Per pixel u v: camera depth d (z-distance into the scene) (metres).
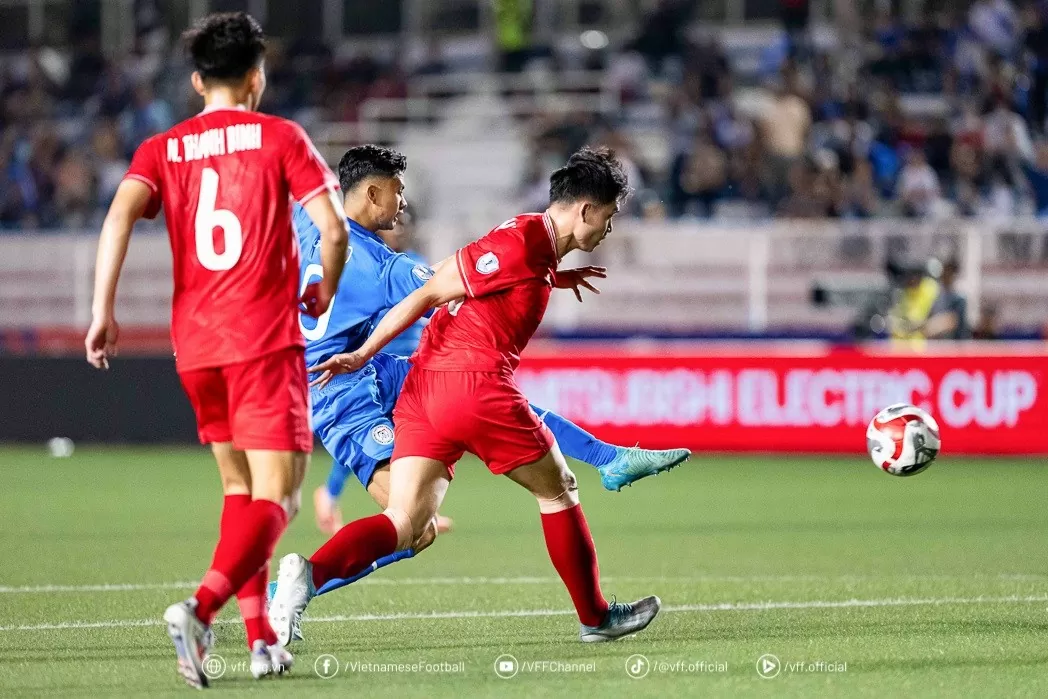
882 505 39.81
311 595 18.03
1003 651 19.16
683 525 35.88
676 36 81.12
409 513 18.47
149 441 57.31
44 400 57.91
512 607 23.27
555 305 62.34
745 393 52.78
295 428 16.64
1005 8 75.12
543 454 18.69
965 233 58.12
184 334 16.72
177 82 81.69
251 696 16.36
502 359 18.45
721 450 53.00
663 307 61.75
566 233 18.56
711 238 61.75
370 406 21.17
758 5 86.00
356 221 21.55
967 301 56.06
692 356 52.91
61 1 88.88
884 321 56.88
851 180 67.81
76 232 73.12
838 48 77.56
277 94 82.81
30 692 16.58
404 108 81.69
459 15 88.75
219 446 17.47
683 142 73.62
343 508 40.22
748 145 70.44
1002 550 31.00
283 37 89.12
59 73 85.38
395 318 18.34
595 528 35.34
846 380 52.12
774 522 36.38
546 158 74.25
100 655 18.94
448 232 61.50
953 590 25.03
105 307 16.47
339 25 89.44
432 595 24.59
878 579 26.56
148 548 31.52
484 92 82.44
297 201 16.61
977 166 68.31
